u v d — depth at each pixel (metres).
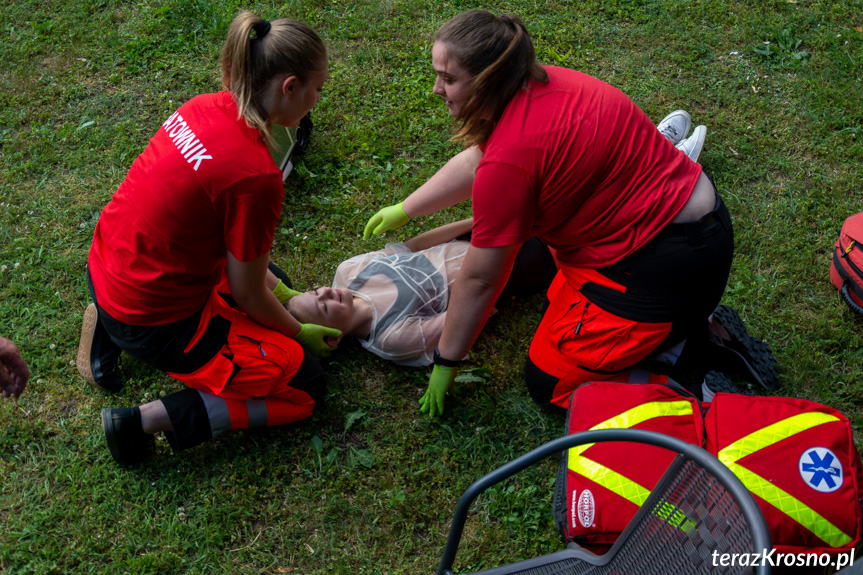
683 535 1.60
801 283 3.31
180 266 2.15
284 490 2.55
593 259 2.37
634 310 2.37
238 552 2.39
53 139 3.74
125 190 2.16
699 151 3.70
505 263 2.30
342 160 3.75
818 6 4.86
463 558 2.40
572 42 4.56
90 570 2.30
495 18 2.11
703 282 2.35
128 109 3.93
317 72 2.01
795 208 3.63
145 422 2.41
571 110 2.14
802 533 2.07
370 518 2.49
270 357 2.43
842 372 2.99
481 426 2.79
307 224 3.44
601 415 2.36
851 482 2.15
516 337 3.10
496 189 2.16
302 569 2.37
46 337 2.94
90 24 4.39
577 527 2.19
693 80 4.35
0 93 3.95
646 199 2.24
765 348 2.90
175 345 2.29
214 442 2.66
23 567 2.29
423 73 4.27
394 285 2.95
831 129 4.07
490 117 2.22
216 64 4.20
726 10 4.82
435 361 2.67
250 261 2.17
